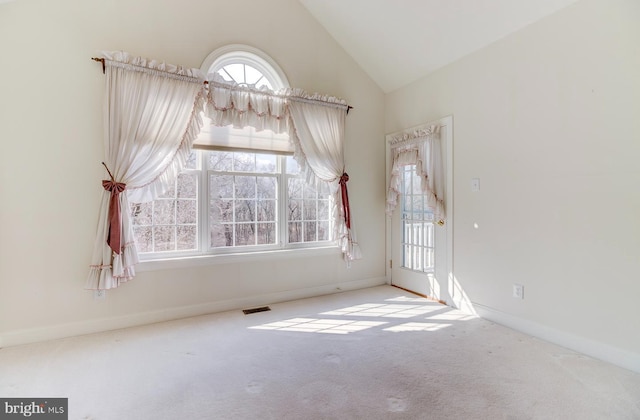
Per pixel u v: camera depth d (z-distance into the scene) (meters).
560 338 2.36
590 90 2.17
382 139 4.14
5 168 2.36
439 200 3.30
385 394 1.78
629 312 2.01
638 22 1.94
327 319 2.93
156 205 2.95
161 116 2.76
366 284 4.03
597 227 2.15
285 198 3.55
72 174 2.55
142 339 2.51
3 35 2.34
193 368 2.07
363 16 3.31
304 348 2.35
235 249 3.29
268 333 2.62
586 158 2.20
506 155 2.72
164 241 2.98
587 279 2.21
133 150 2.66
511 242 2.69
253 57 3.33
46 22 2.46
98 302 2.65
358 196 3.96
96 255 2.55
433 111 3.44
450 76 3.24
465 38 2.93
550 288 2.42
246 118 3.12
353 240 3.80
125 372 2.02
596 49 2.13
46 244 2.48
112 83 2.59
